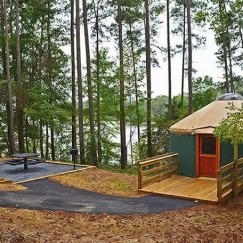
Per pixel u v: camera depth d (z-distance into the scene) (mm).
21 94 18969
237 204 8977
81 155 18328
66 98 21469
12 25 20906
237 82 26984
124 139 20859
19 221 7043
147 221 7473
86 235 6359
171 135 12531
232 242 6082
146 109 22719
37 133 23234
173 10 24000
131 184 11102
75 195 9633
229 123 7711
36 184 10875
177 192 9750
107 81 21188
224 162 11047
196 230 6820
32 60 21422
